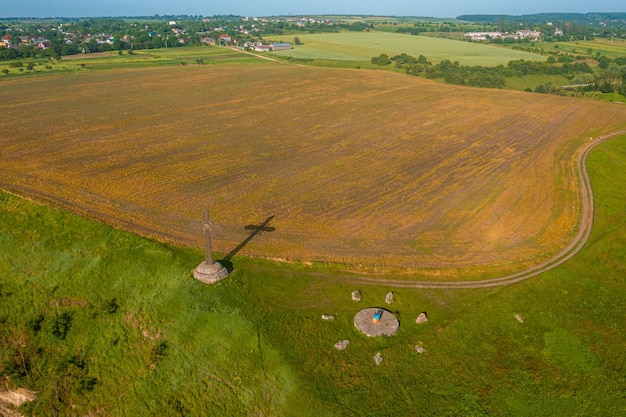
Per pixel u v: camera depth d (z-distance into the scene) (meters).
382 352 26.30
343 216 41.19
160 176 48.78
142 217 39.50
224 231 37.84
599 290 32.69
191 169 51.22
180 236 36.72
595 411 23.59
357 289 31.38
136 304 29.44
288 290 30.98
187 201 42.97
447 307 30.06
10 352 27.02
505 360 26.45
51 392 25.22
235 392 24.47
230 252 34.78
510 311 29.97
